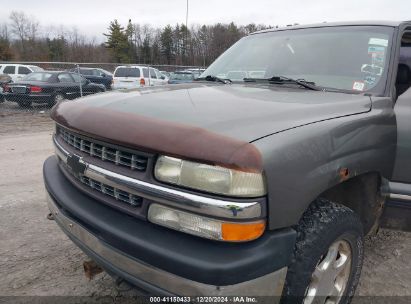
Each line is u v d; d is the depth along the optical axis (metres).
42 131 9.89
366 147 2.19
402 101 2.55
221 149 1.62
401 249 3.34
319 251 1.93
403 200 2.51
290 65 3.09
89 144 2.11
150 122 1.86
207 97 2.36
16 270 2.93
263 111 2.02
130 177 1.84
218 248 1.66
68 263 3.04
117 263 1.88
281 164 1.69
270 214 1.67
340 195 2.37
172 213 1.73
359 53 2.86
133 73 17.59
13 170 5.79
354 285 2.38
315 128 1.92
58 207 2.31
